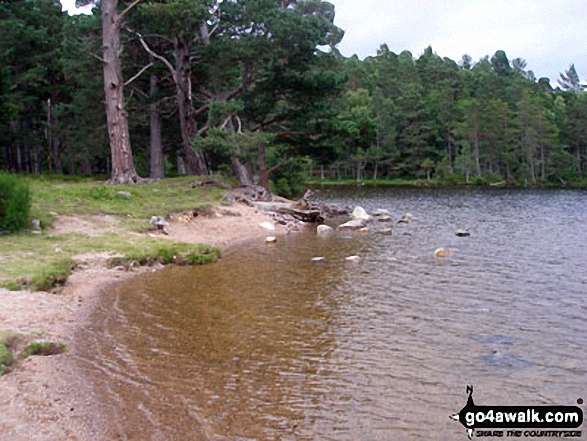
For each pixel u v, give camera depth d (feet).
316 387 23.11
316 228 84.58
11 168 153.58
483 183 267.18
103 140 130.41
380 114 301.63
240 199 92.48
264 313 34.47
